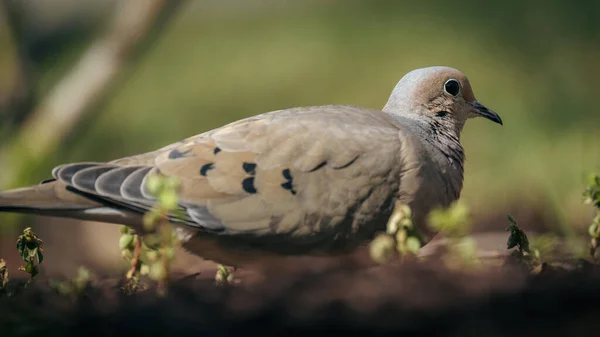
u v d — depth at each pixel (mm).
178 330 5852
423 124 9125
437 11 26312
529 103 19516
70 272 12234
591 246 7957
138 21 16312
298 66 24094
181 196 7773
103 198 7723
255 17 28875
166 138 20609
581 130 17641
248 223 7793
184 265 11195
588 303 5801
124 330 5957
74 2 27891
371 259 8117
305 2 29344
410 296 6059
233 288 6625
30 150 16547
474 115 9625
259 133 7977
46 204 7645
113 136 20781
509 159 16984
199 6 30156
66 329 6074
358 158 7910
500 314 5750
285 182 7809
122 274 8727
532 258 7586
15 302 6859
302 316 5867
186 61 25281
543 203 14859
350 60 23938
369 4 28047
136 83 23891
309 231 7859
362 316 5812
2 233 15062
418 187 8047
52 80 21562
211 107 22203
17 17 18000
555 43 22766
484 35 24219
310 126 7996
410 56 23625
